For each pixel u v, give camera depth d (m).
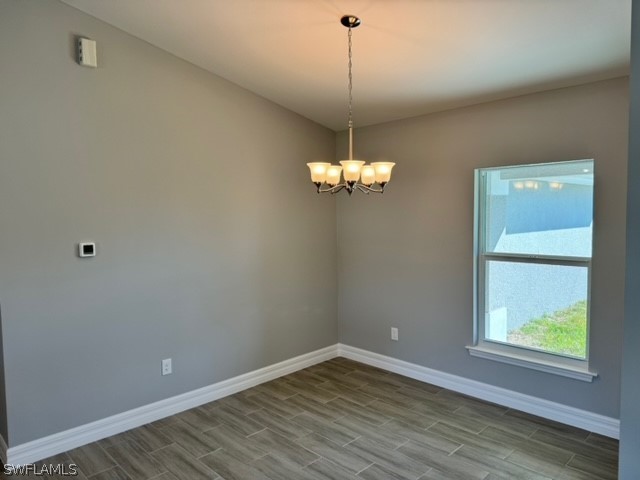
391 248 4.34
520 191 3.52
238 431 3.26
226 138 3.81
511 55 2.85
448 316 3.95
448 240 3.90
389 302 4.40
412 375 4.26
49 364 2.93
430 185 4.00
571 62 2.83
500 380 3.65
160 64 3.37
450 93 3.50
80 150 3.00
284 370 4.38
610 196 3.00
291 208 4.38
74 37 2.94
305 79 3.61
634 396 2.14
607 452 2.91
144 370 3.38
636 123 2.06
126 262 3.25
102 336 3.15
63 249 2.95
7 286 2.75
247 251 4.02
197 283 3.67
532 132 3.35
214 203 3.75
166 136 3.43
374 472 2.72
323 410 3.59
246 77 3.71
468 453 2.92
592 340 3.13
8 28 2.68
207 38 3.15
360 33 2.84
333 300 4.85
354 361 4.76
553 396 3.37
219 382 3.86
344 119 4.39
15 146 2.73
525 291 3.53
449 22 2.59
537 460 2.83
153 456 2.93
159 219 3.42
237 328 3.97
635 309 2.11
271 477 2.69
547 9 2.35
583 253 3.21
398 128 4.22
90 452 2.98
